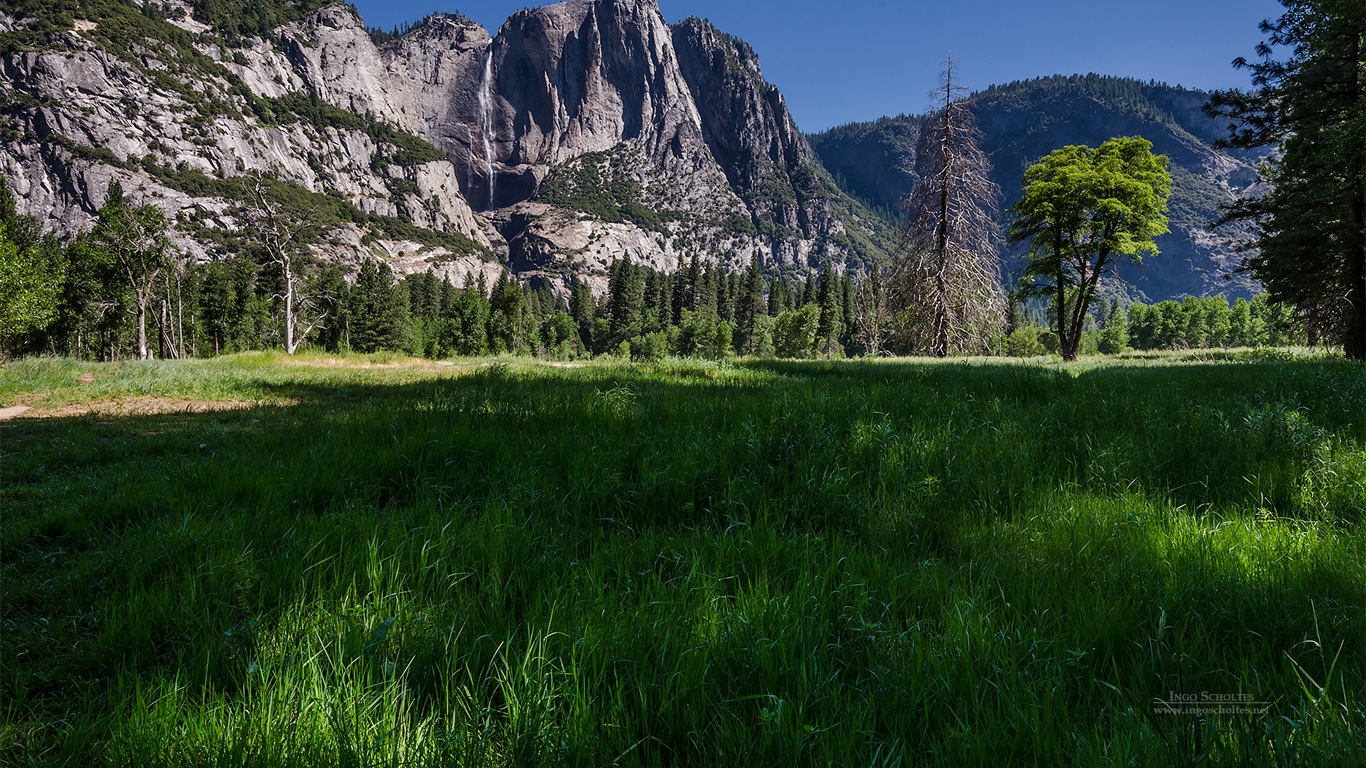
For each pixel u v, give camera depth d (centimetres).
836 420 492
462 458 412
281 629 190
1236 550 245
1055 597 207
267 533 274
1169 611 197
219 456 443
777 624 186
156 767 139
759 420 473
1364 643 173
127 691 170
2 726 160
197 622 201
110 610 214
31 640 202
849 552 257
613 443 426
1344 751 132
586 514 320
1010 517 305
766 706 156
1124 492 323
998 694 154
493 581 224
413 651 183
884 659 175
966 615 189
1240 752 134
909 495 328
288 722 149
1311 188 1762
